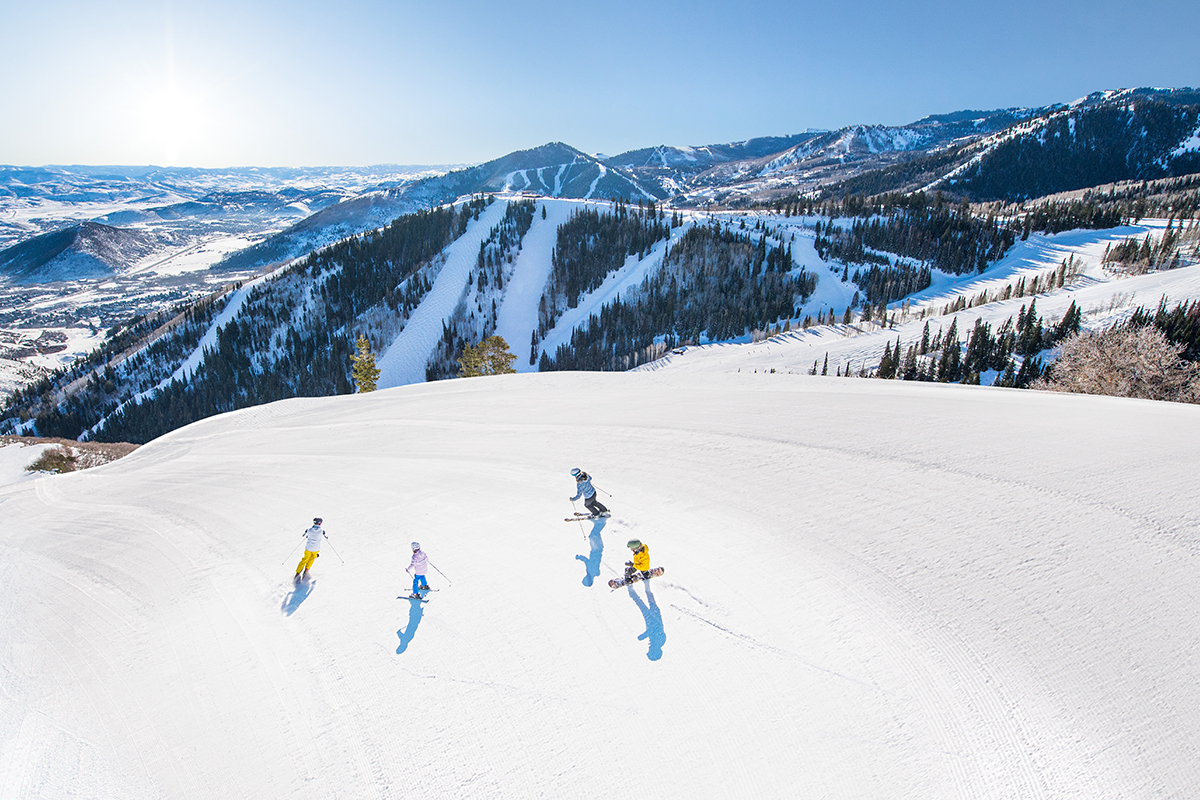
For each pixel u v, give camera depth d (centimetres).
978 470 1491
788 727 807
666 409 2586
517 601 1140
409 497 1773
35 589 1502
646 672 928
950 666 873
